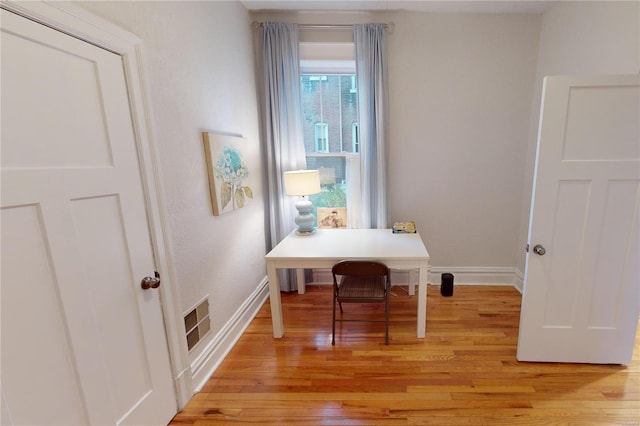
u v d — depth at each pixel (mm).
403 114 2830
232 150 2229
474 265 3090
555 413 1558
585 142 1636
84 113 1103
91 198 1134
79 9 1063
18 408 925
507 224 2969
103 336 1189
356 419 1557
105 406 1195
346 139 2998
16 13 887
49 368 1003
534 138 2705
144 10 1393
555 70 2436
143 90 1375
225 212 2119
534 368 1885
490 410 1587
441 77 2742
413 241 2467
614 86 1557
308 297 2980
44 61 965
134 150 1334
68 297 1051
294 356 2080
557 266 1793
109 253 1212
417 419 1545
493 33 2645
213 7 2023
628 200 1661
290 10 2635
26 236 931
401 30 2689
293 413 1605
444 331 2311
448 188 2943
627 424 1487
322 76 2916
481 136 2818
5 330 892
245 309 2475
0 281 876
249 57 2625
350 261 2043
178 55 1644
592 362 1879
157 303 1480
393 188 2979
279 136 2826
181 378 1638
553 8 2453
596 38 2025
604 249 1732
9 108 881
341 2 2490
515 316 2504
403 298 2879
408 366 1938
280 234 2984
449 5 2521
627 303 1771
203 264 1887
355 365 1965
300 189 2613
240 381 1854
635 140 1594
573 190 1694
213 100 2021
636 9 1739
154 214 1444
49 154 987
